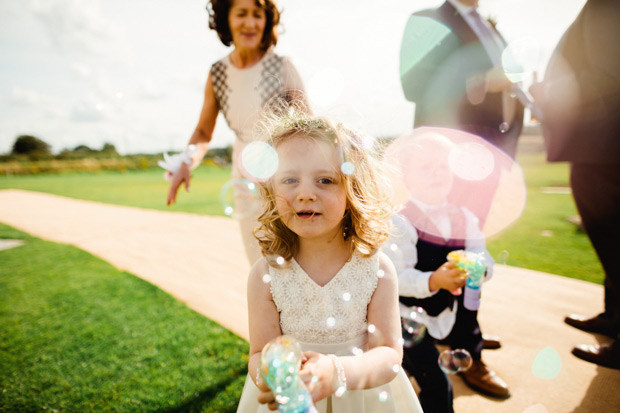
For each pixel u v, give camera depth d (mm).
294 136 1010
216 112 2164
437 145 1599
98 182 16891
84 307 2766
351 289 1064
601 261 1769
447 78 1948
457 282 1401
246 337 2240
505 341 2059
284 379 756
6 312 2742
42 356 2139
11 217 7156
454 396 1708
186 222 5961
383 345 1048
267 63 1861
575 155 1684
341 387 873
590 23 1547
